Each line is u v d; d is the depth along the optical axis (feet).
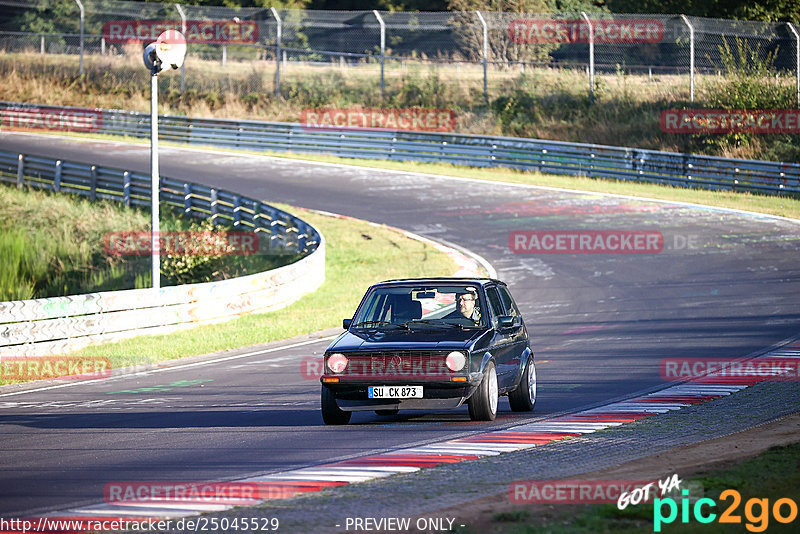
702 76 551.18
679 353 172.14
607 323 210.79
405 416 126.93
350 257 318.45
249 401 140.26
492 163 495.00
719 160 422.41
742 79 501.15
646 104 538.47
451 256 310.04
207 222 375.04
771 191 407.03
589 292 251.80
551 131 536.01
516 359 125.80
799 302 222.69
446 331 119.55
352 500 76.28
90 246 360.69
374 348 113.80
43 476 90.99
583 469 86.63
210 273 330.95
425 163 513.86
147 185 404.16
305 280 270.05
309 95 634.43
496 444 101.30
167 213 394.93
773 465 82.17
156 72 220.64
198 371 174.29
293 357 187.01
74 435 114.93
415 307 124.47
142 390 155.02
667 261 288.51
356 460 94.53
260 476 88.17
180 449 104.06
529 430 110.22
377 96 619.67
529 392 127.03
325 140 542.16
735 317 208.85
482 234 344.90
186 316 225.56
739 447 94.07
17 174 458.91
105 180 422.82
